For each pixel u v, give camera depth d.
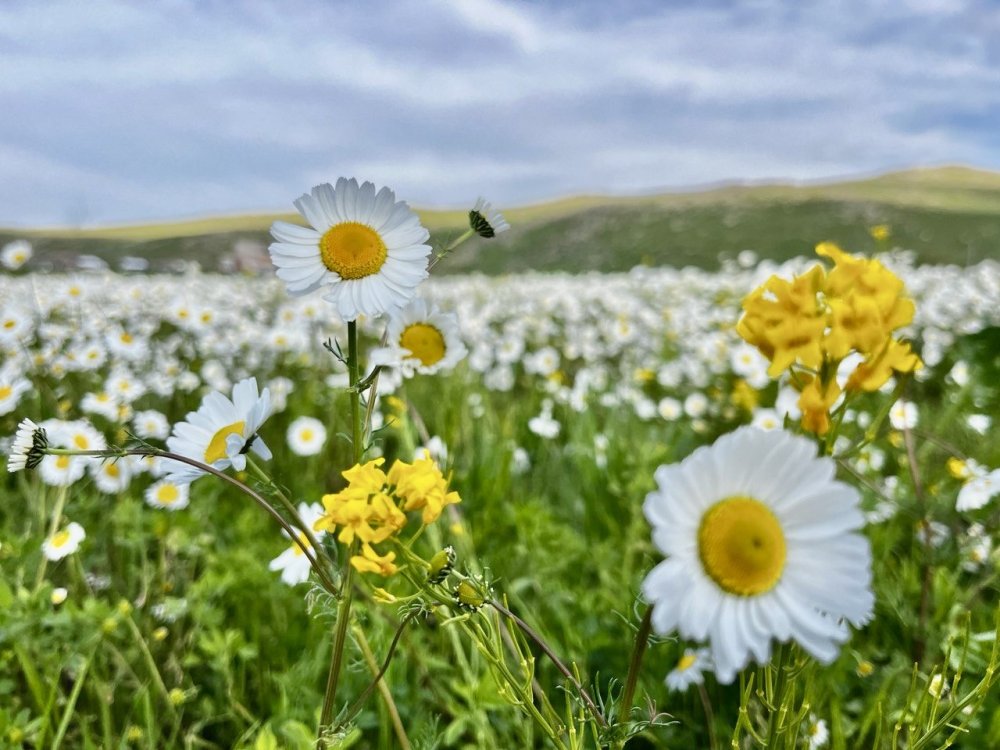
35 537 0.38
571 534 0.45
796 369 0.16
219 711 0.33
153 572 0.39
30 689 0.32
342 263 0.20
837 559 0.13
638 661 0.17
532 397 0.77
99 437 0.41
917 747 0.19
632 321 1.26
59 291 0.92
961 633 0.30
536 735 0.30
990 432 0.57
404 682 0.31
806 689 0.19
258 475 0.20
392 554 0.17
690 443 0.65
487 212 0.23
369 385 0.20
